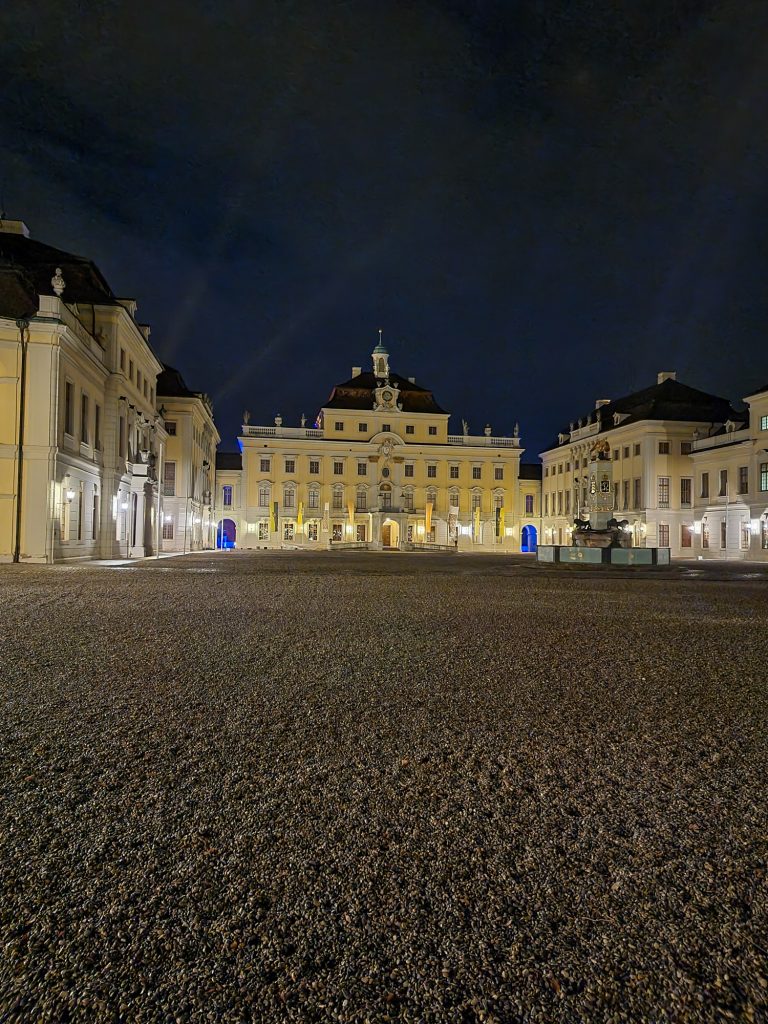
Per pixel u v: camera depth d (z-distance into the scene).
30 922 2.22
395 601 12.30
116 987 1.94
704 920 2.26
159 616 9.50
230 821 2.97
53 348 23.23
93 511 28.56
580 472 68.06
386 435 74.19
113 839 2.79
